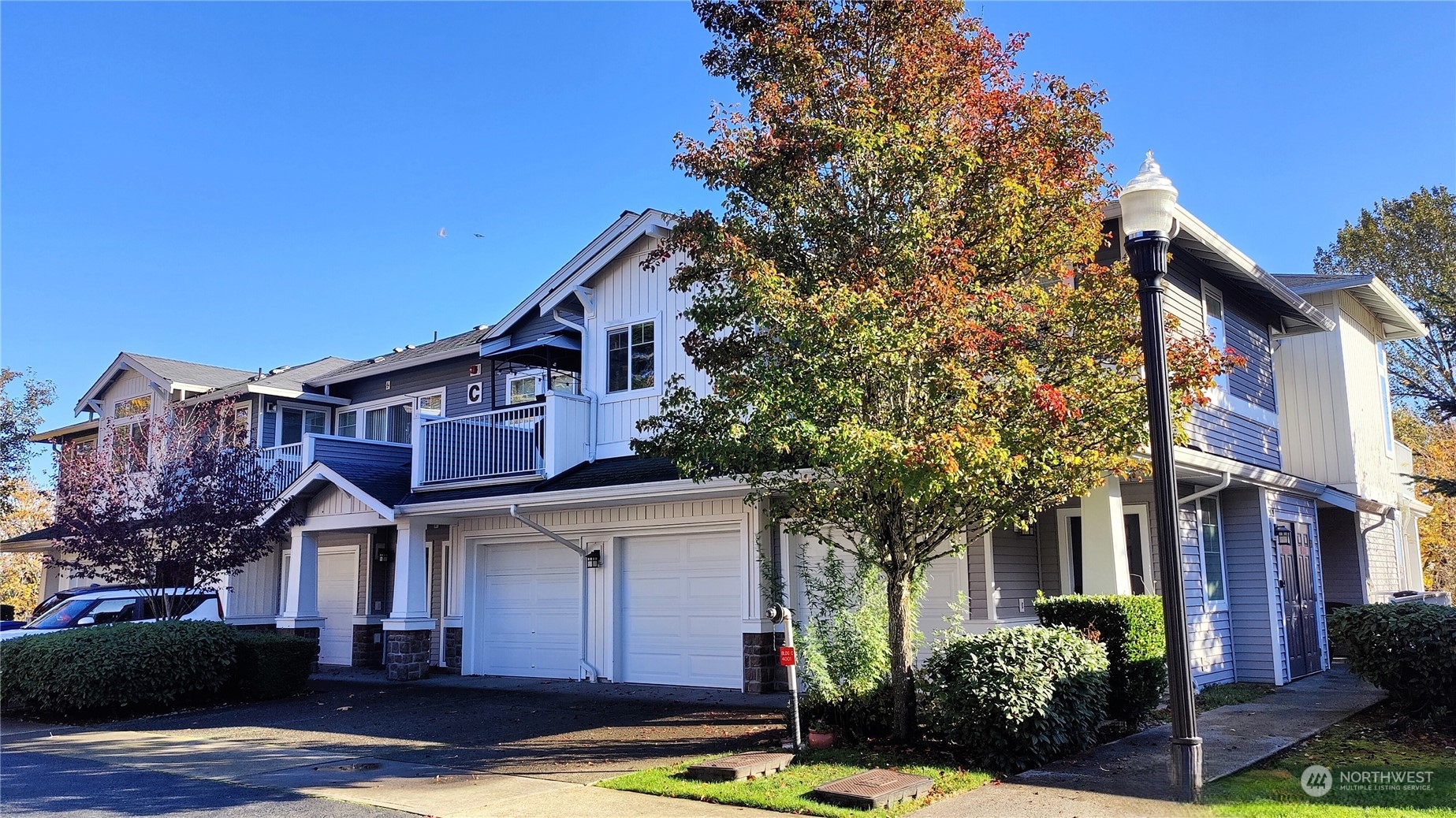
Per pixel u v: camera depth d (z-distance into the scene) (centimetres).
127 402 2497
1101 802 698
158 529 1627
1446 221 3180
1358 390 1858
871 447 716
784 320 783
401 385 2198
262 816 743
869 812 690
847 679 945
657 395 1515
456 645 1694
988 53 918
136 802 801
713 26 955
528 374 1912
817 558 1299
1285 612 1444
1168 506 659
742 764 816
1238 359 834
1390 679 1002
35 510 3192
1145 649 983
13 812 775
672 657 1436
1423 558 3089
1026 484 835
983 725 813
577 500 1387
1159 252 686
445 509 1542
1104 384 818
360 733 1119
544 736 1052
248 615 1917
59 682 1288
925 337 775
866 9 912
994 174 856
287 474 1906
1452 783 752
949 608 1174
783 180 881
